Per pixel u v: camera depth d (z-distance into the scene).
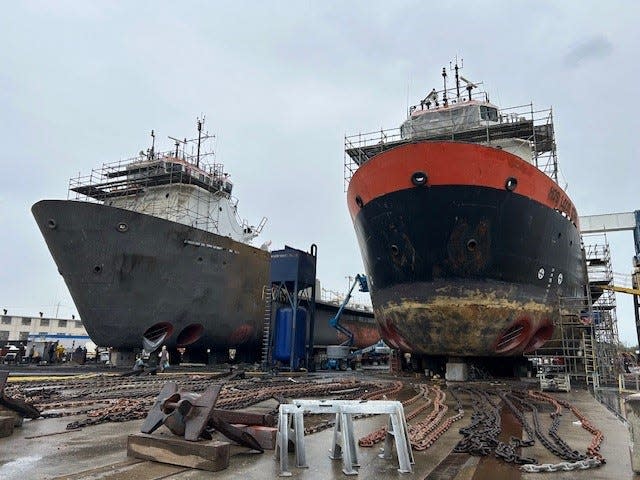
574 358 20.31
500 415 9.69
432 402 11.45
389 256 18.41
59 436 6.70
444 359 21.36
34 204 20.70
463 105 25.14
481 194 16.17
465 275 17.09
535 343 20.19
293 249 24.06
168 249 23.19
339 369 28.47
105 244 21.02
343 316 38.72
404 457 5.24
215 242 25.92
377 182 17.41
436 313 17.53
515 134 24.02
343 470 5.13
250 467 5.17
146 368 19.14
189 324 24.94
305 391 12.92
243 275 28.41
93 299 21.30
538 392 14.03
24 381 15.13
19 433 6.89
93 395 11.32
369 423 8.34
